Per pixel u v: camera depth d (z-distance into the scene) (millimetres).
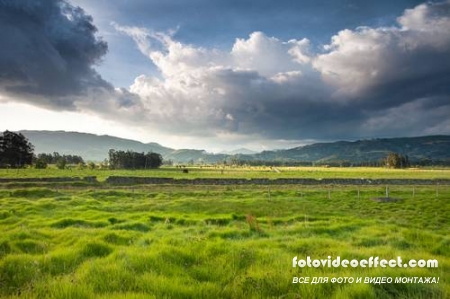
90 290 7434
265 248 12484
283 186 74375
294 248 12906
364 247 13750
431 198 48969
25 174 94500
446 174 141375
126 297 6914
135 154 192875
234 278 8570
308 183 83188
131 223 20922
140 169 172750
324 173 146875
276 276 8578
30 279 8734
